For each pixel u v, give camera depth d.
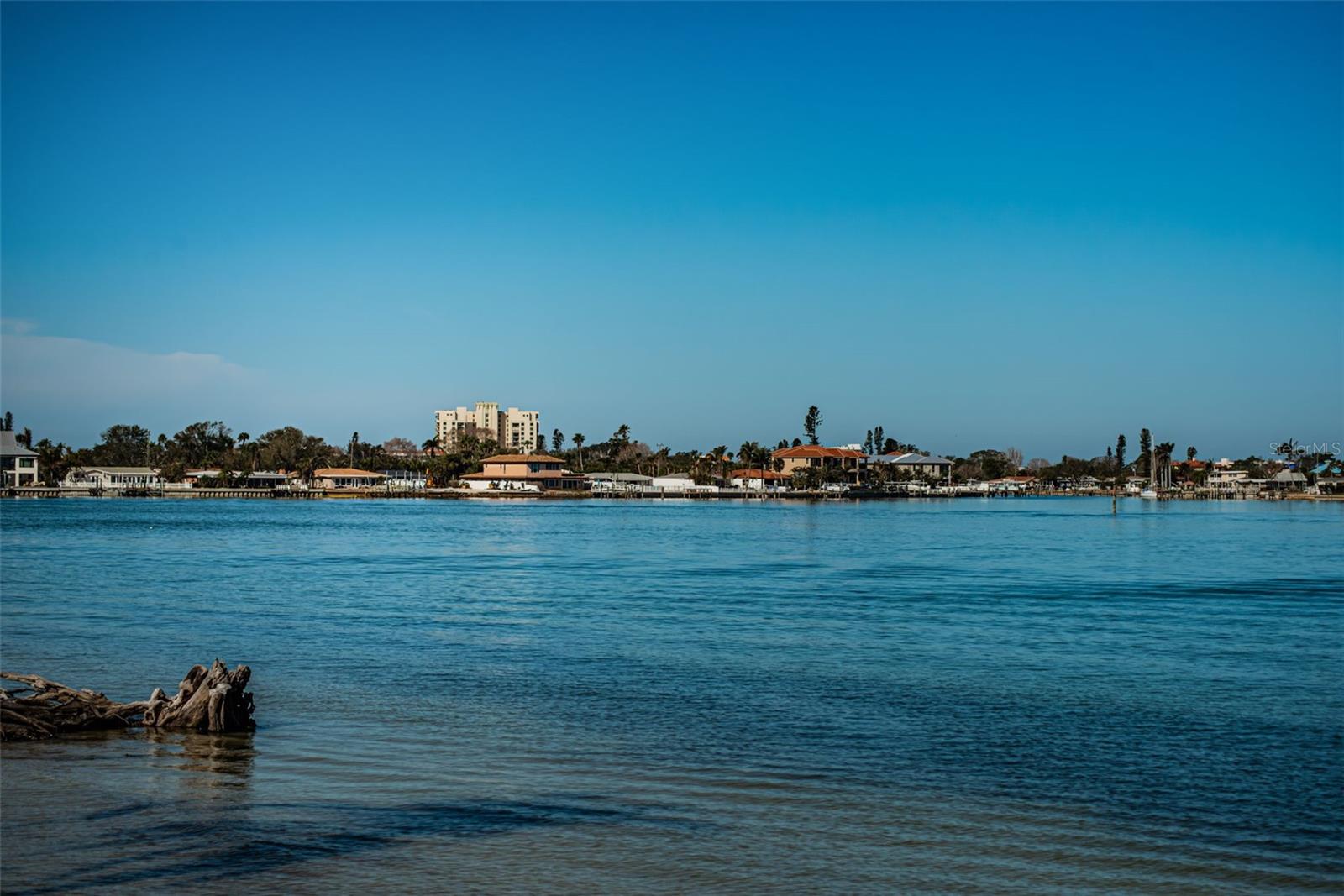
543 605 48.94
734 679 30.62
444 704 26.91
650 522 150.25
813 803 18.97
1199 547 97.38
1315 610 47.84
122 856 16.16
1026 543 101.94
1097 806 18.91
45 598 50.72
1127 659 34.25
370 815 18.06
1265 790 19.88
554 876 15.52
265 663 32.94
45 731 23.03
